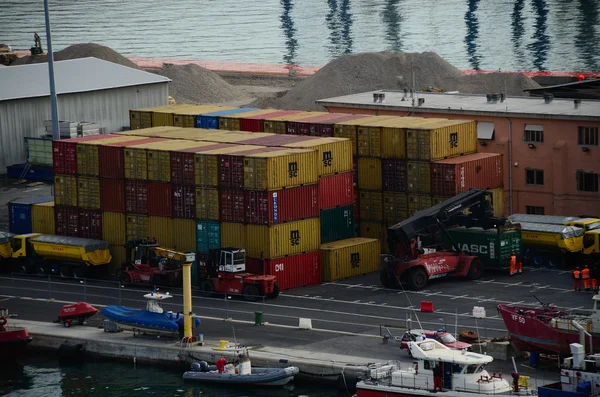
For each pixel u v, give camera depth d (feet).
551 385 536.01
